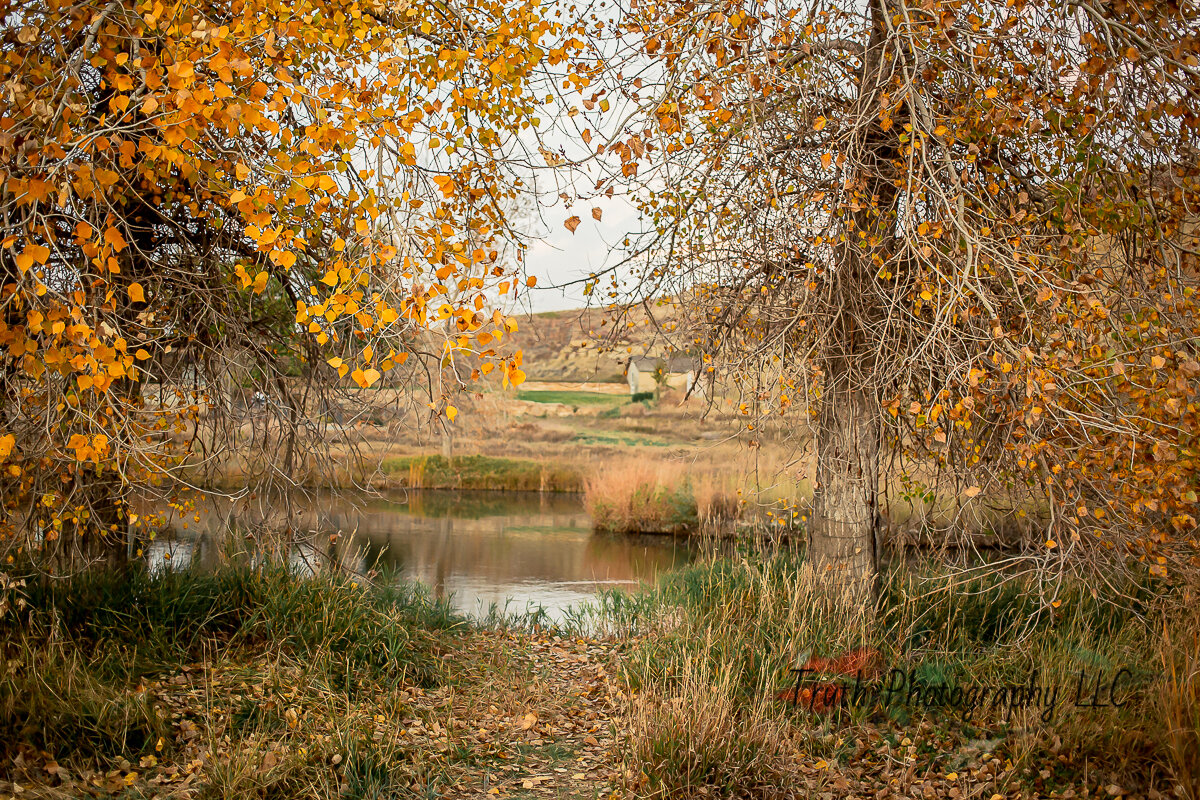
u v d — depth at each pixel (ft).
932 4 13.88
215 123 10.43
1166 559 16.53
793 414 20.08
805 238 18.03
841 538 21.42
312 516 24.82
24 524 16.19
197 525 30.37
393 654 18.53
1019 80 16.61
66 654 15.19
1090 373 14.66
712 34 14.66
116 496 17.11
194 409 18.51
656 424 116.06
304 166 10.61
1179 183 14.71
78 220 9.80
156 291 17.26
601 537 52.03
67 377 12.93
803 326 18.79
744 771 13.60
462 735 16.12
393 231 11.21
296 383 20.72
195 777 12.25
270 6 11.32
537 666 21.68
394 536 50.93
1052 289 13.96
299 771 12.85
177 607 18.07
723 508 51.67
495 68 13.56
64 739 12.34
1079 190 15.71
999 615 20.47
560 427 115.44
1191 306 14.76
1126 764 13.19
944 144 14.46
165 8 10.27
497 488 80.89
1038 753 14.10
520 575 39.91
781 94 17.28
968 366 14.96
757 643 19.21
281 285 19.79
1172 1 14.57
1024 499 19.47
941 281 15.28
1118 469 15.99
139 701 13.58
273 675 16.21
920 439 19.27
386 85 12.53
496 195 15.03
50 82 9.92
